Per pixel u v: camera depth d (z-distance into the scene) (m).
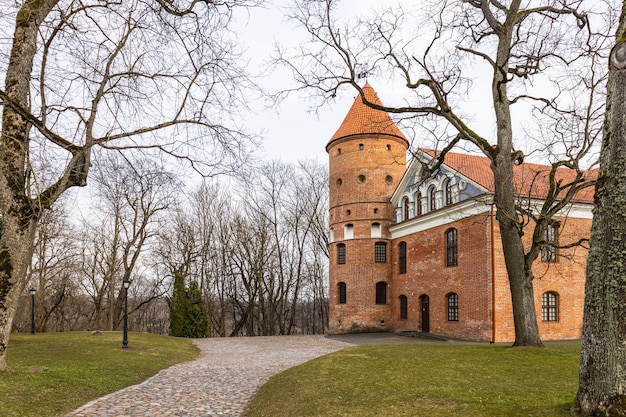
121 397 10.93
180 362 18.58
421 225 31.14
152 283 51.59
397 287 33.78
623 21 6.18
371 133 35.31
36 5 11.48
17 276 11.20
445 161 29.27
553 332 25.48
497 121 16.36
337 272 35.81
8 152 11.05
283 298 49.91
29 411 8.63
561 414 6.13
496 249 24.70
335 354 17.38
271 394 11.26
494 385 10.02
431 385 10.35
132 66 13.07
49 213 30.41
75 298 48.00
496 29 16.00
